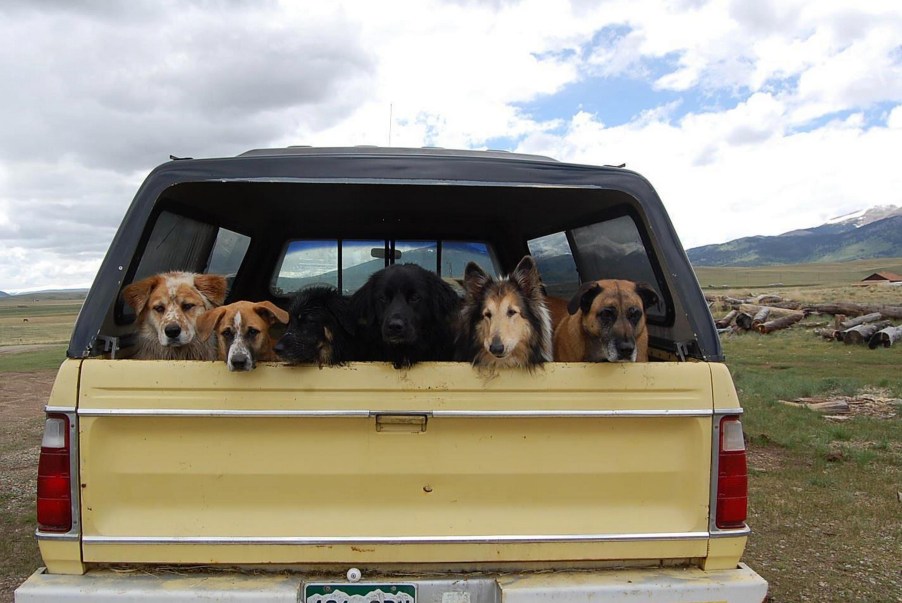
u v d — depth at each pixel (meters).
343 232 5.72
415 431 2.79
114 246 2.97
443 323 3.76
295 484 2.77
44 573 2.71
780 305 29.44
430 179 3.13
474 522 2.81
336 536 2.75
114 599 2.57
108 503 2.71
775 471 7.65
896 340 20.94
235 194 4.19
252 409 2.71
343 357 3.41
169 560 2.72
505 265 5.97
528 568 2.84
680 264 3.20
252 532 2.74
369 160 3.13
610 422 2.84
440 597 2.72
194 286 3.81
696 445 2.86
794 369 16.56
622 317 3.57
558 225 5.14
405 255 5.87
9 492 6.91
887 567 5.09
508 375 2.79
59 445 2.67
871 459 8.05
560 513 2.85
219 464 2.74
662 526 2.86
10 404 13.16
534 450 2.82
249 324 3.22
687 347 3.38
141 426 2.72
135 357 3.85
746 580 2.76
